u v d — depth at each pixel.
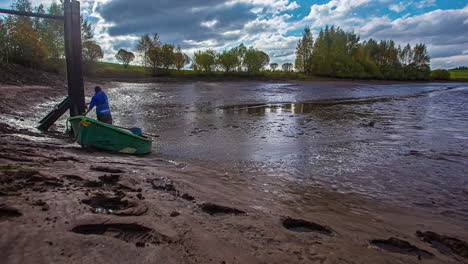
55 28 37.75
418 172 6.80
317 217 4.09
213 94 31.11
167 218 3.36
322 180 6.18
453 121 15.42
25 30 31.91
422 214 4.51
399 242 3.41
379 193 5.45
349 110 20.41
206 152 8.91
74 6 10.89
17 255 2.23
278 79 58.50
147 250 2.58
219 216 3.75
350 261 2.85
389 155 8.45
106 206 3.65
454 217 4.44
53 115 10.80
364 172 6.80
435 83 79.00
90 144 7.99
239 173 6.59
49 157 5.97
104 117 9.90
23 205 3.09
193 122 14.77
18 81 22.41
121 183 4.57
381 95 35.50
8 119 11.18
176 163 7.41
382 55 96.12
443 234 3.78
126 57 65.00
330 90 40.50
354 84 54.22
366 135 11.60
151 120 15.22
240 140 10.71
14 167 4.62
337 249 3.10
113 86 35.97
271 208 4.30
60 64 36.81
